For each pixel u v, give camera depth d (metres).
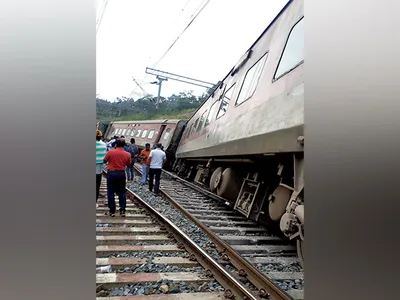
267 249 5.75
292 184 5.32
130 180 13.84
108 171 7.55
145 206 8.44
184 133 14.89
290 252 5.68
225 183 8.00
